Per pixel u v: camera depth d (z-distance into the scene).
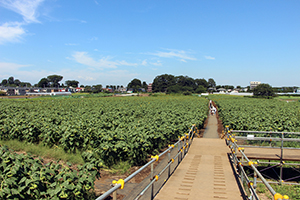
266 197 8.63
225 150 12.41
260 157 10.27
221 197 6.32
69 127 11.80
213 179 7.93
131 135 10.66
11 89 121.81
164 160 11.33
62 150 11.49
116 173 9.28
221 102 48.97
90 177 5.77
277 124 17.73
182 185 7.39
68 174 5.44
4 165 5.48
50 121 16.38
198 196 6.43
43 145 12.56
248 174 10.96
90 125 13.59
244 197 6.30
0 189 4.72
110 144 9.52
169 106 37.62
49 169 5.57
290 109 32.38
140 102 49.41
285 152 11.18
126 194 7.34
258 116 20.70
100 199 3.30
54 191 5.03
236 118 19.52
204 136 20.22
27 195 5.11
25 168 5.45
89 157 7.09
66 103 43.31
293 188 9.66
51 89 153.00
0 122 15.73
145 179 8.69
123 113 25.22
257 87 92.94
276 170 11.38
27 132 12.75
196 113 23.88
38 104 38.94
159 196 6.51
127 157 10.20
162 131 13.32
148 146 10.99
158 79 176.00
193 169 9.20
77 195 5.36
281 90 153.38
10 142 12.81
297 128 16.31
